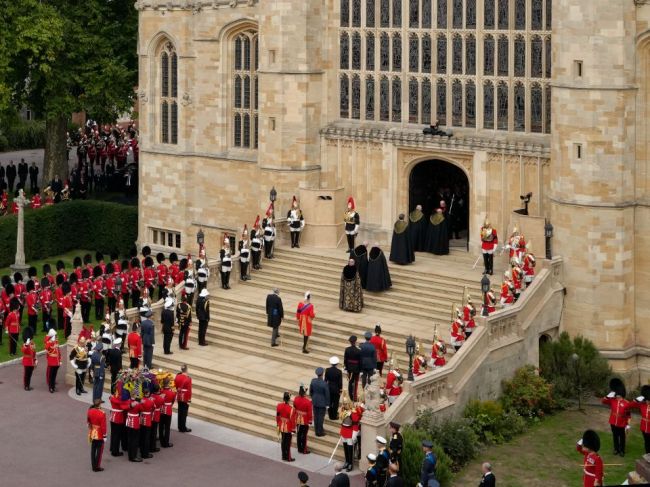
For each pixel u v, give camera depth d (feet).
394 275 228.84
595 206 211.00
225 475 178.91
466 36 233.96
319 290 232.12
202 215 275.80
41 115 315.78
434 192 251.80
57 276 250.98
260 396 201.16
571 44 211.00
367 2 245.45
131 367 210.59
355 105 250.16
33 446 188.44
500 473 180.96
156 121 280.92
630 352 213.66
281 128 250.98
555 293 213.66
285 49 248.52
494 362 201.26
